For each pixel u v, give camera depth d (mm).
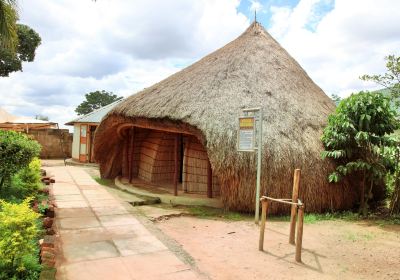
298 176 5449
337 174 7344
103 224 5941
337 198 7637
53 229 5316
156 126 8484
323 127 8312
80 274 3873
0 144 6805
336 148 7637
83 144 17312
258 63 9148
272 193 7180
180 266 4254
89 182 10664
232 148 7219
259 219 7000
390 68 7996
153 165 10586
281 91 8500
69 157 19766
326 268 4520
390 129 7500
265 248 5254
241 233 6047
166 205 8289
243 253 5027
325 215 7418
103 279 3779
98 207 7215
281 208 7270
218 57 9812
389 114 7426
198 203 8289
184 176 9172
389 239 5816
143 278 3854
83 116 18281
